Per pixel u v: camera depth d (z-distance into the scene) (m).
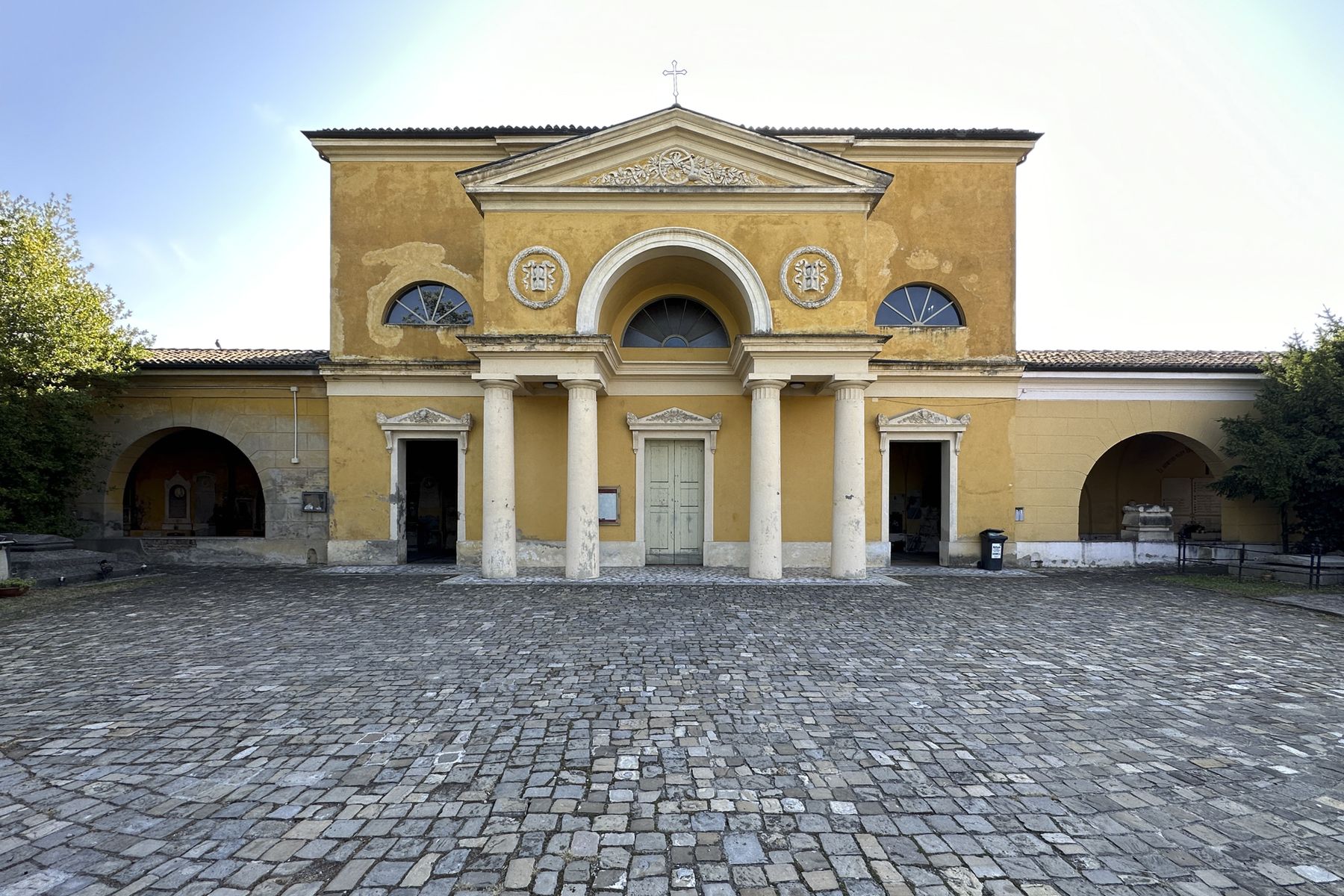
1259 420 14.93
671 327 15.25
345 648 7.23
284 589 11.52
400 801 3.74
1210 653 7.21
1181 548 14.56
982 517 15.15
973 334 15.39
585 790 3.88
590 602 10.12
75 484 14.95
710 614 9.18
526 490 14.52
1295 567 12.60
